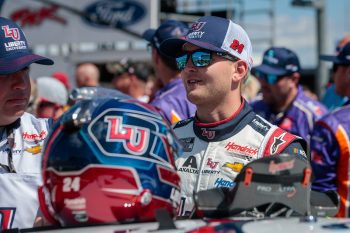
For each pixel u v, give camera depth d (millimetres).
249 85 6742
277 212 1686
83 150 1590
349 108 3521
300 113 4539
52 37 18281
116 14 17188
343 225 1486
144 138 1633
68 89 6602
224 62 2289
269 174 1619
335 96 5453
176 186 1702
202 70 2279
